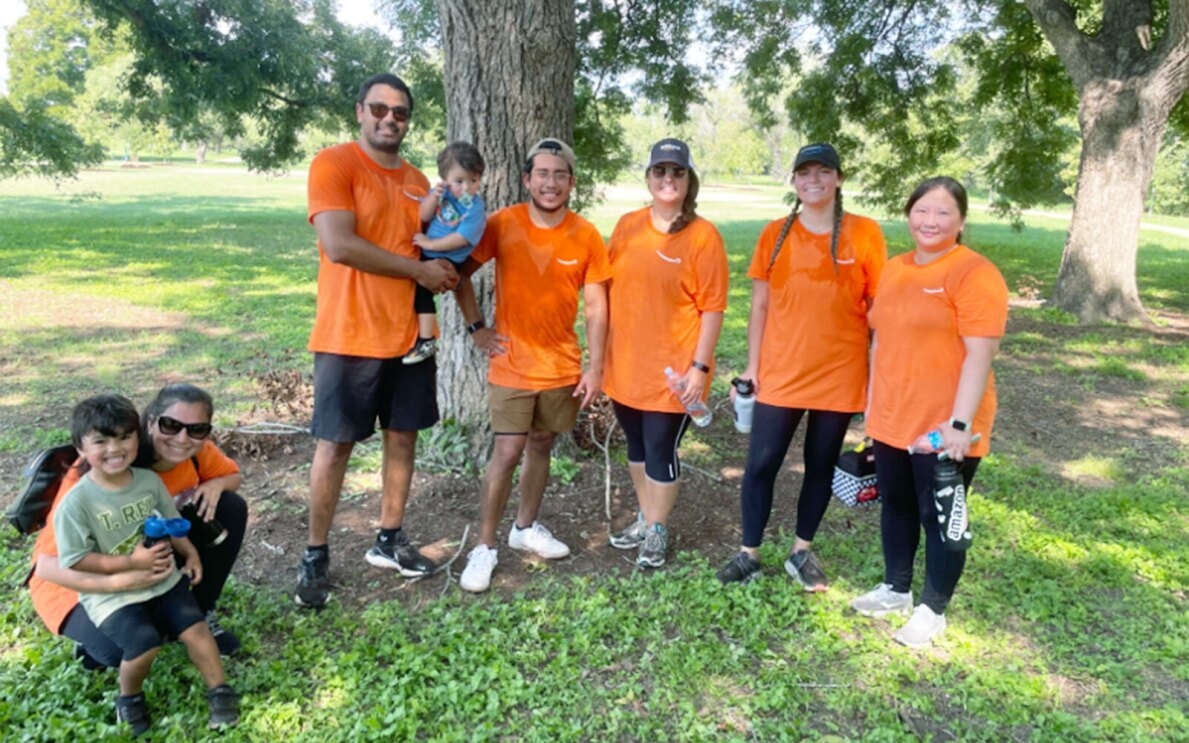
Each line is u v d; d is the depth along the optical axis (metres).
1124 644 3.63
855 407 3.80
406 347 3.72
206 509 3.25
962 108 17.30
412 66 15.15
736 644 3.58
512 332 3.89
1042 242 24.70
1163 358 9.53
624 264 3.94
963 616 3.85
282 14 20.33
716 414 7.00
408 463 4.02
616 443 5.88
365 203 3.54
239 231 22.27
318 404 3.71
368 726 2.98
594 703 3.19
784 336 3.78
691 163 3.71
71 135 19.56
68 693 3.06
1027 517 4.98
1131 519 5.02
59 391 7.33
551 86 5.03
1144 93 11.57
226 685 3.05
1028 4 12.34
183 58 19.80
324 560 3.86
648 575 4.19
